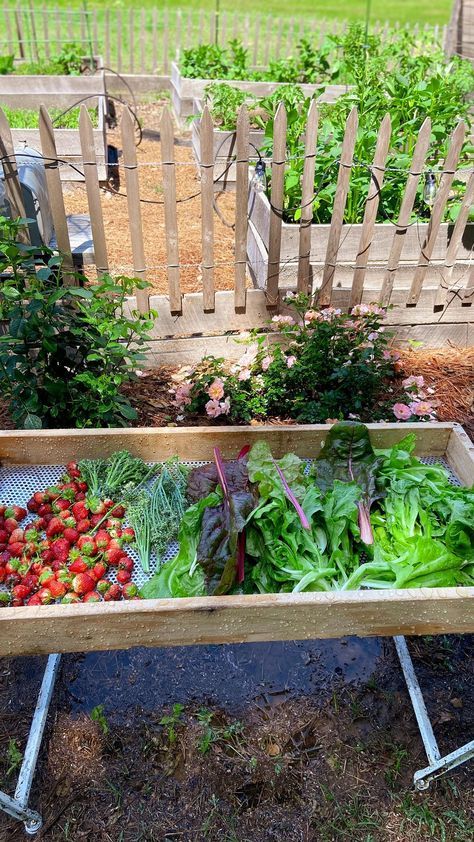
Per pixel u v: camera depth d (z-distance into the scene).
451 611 1.77
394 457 2.27
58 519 2.12
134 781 2.16
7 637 1.68
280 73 8.78
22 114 7.59
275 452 2.45
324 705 2.40
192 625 1.72
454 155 3.66
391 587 1.85
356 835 2.03
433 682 2.49
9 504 2.27
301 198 4.02
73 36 12.42
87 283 3.92
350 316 3.75
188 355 4.08
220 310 4.04
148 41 14.25
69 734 2.28
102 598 1.91
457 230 3.96
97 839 2.01
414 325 4.32
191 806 2.10
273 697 2.43
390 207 4.54
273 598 1.69
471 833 2.03
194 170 7.33
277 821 2.06
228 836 2.02
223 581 1.76
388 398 3.73
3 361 3.03
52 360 3.11
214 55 9.03
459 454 2.39
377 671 2.53
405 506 2.08
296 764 2.21
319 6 23.25
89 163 3.29
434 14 22.44
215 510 1.91
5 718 2.33
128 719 2.33
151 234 5.64
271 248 3.87
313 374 3.47
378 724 2.34
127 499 2.24
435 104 4.74
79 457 2.41
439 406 3.74
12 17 14.68
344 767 2.21
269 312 4.14
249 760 2.22
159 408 3.65
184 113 8.65
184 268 4.98
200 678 2.48
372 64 6.94
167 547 2.11
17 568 1.97
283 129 3.45
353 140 3.50
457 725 2.35
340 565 1.92
